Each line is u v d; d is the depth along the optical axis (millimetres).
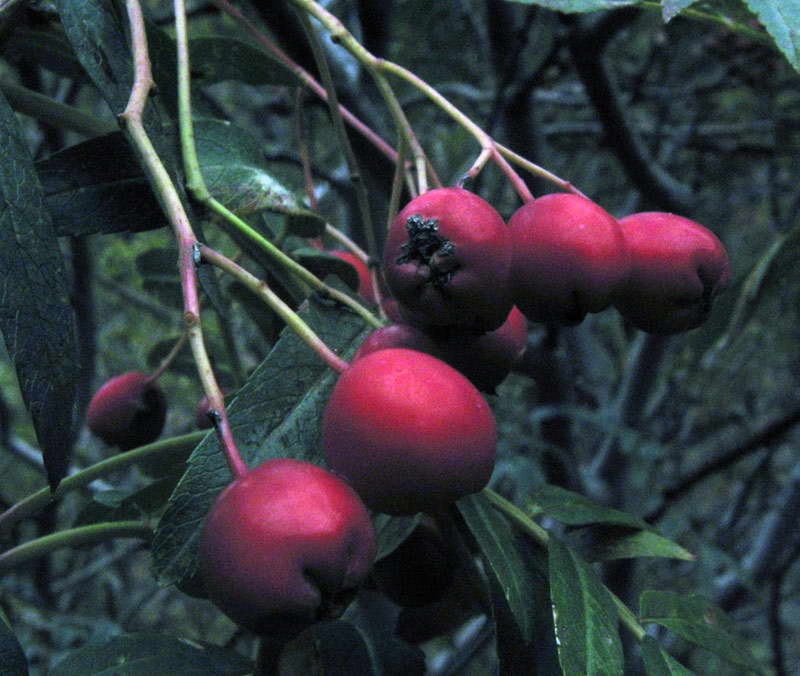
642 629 120
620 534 134
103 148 122
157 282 193
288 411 112
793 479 346
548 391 266
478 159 116
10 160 109
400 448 99
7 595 282
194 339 102
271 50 148
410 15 357
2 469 403
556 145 418
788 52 115
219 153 133
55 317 107
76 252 258
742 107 451
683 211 282
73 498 355
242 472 99
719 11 135
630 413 288
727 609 342
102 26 120
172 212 105
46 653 280
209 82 154
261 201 130
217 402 101
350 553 97
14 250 107
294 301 141
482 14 325
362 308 116
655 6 129
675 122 446
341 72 200
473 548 141
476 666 368
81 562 425
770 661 505
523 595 117
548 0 128
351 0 267
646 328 121
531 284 111
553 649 121
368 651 133
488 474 102
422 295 108
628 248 117
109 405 158
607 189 453
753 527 480
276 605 95
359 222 236
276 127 431
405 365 102
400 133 120
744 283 193
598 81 253
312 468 99
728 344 205
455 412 100
